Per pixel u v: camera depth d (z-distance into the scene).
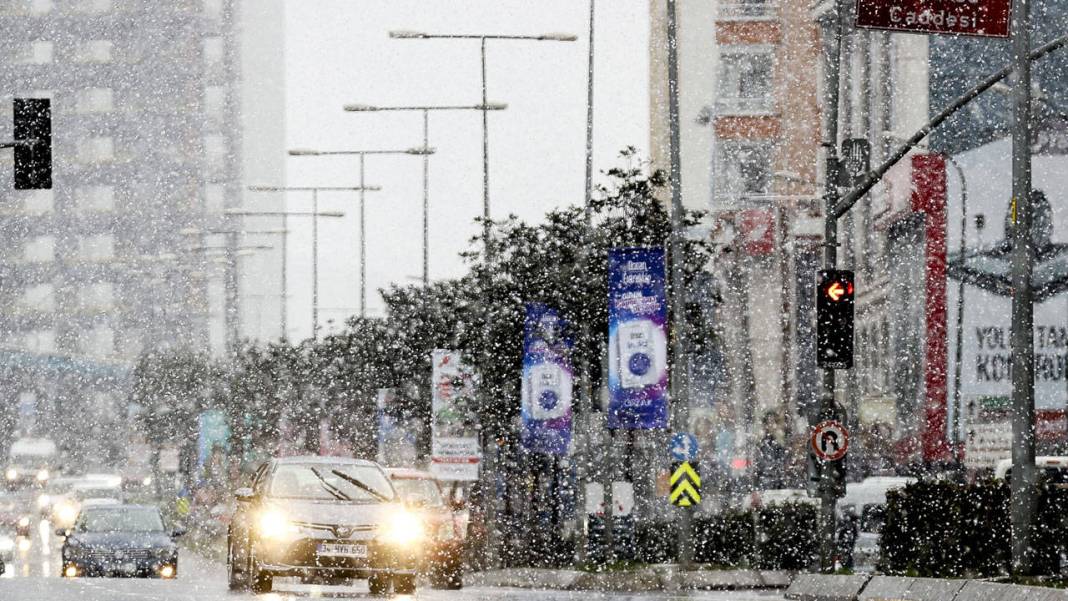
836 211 57.72
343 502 50.31
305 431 150.88
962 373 110.19
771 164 144.50
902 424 116.62
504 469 91.94
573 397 89.75
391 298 118.44
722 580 67.44
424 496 67.94
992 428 100.75
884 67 123.69
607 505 82.44
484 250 91.88
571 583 70.25
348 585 59.22
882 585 52.50
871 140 127.44
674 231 74.94
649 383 71.25
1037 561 49.44
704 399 135.75
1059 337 109.12
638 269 71.38
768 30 144.75
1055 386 108.94
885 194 119.00
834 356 57.12
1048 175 110.44
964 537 55.28
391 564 49.06
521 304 90.06
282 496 50.38
